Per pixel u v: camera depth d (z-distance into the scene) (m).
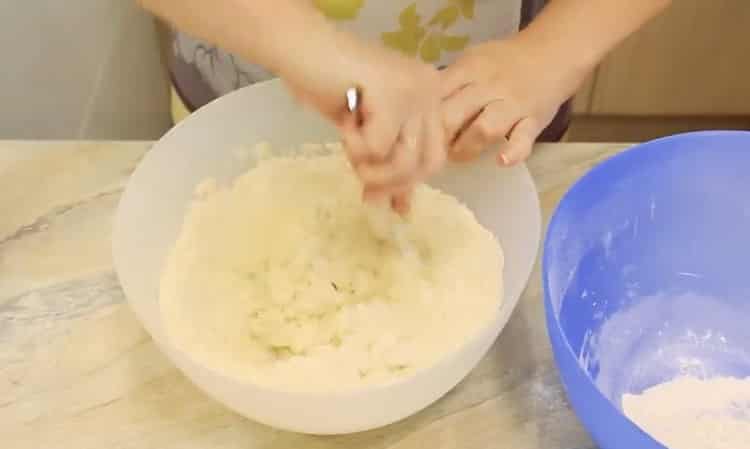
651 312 0.69
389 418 0.56
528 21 0.93
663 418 0.61
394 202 0.68
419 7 0.84
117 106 1.22
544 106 0.72
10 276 0.70
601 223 0.64
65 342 0.65
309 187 0.73
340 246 0.68
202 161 0.72
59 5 1.01
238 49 0.60
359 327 0.62
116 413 0.61
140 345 0.65
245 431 0.60
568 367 0.52
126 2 1.22
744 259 0.67
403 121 0.60
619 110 1.71
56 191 0.77
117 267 0.61
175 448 0.59
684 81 1.65
